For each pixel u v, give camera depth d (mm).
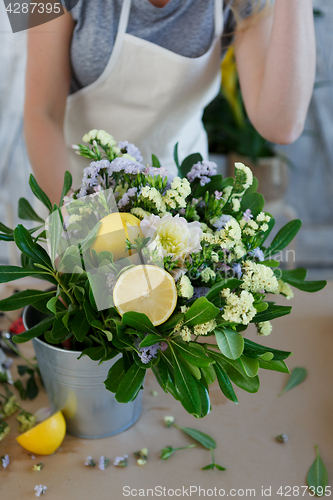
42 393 661
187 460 553
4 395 649
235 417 621
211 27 922
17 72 2426
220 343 428
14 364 706
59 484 517
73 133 1038
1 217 2223
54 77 891
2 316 802
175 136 1064
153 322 446
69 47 913
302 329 798
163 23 888
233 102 1868
